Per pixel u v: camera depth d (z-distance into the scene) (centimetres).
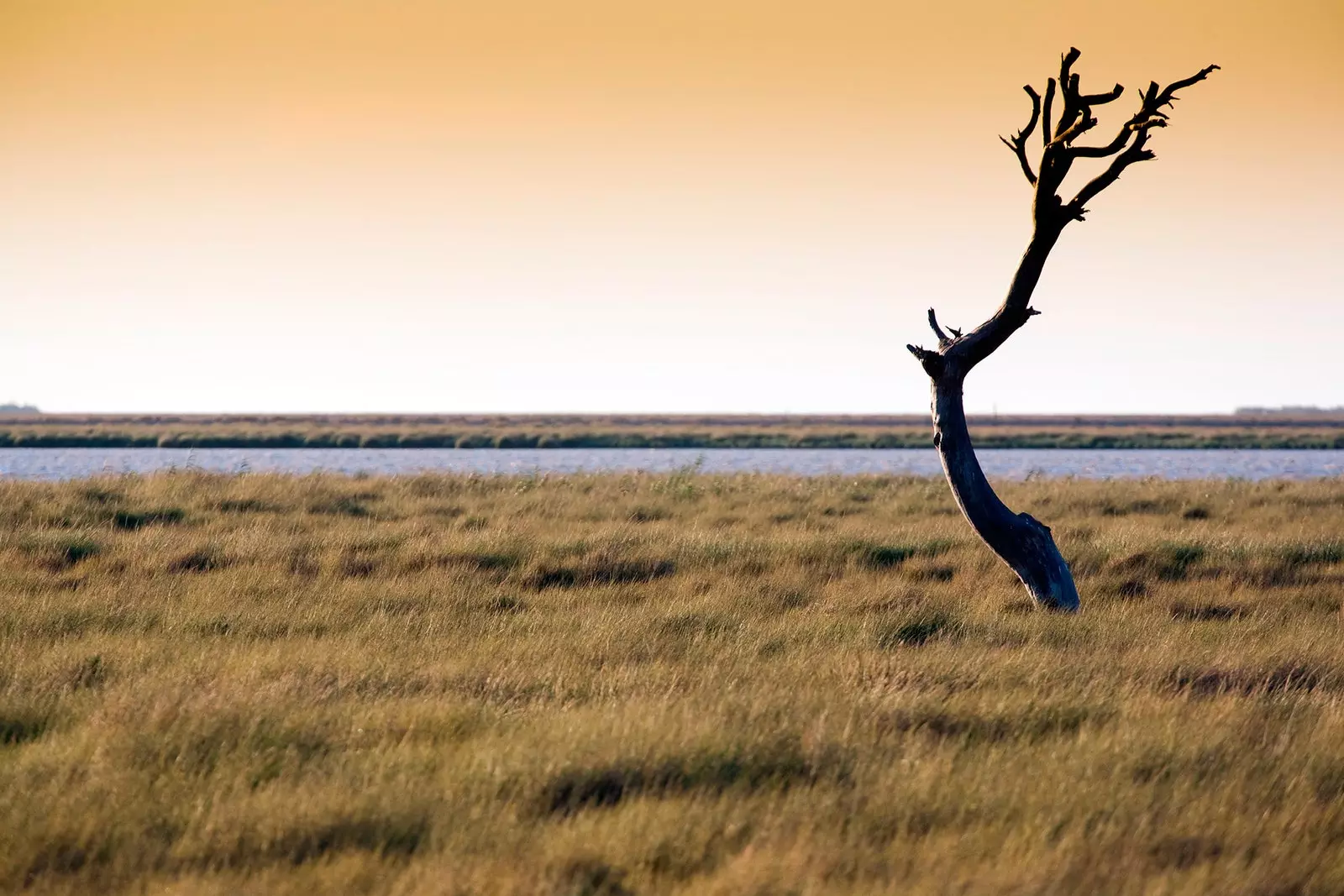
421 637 4309
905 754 2831
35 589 5169
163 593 5072
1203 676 3828
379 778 2528
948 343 5228
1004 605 5150
